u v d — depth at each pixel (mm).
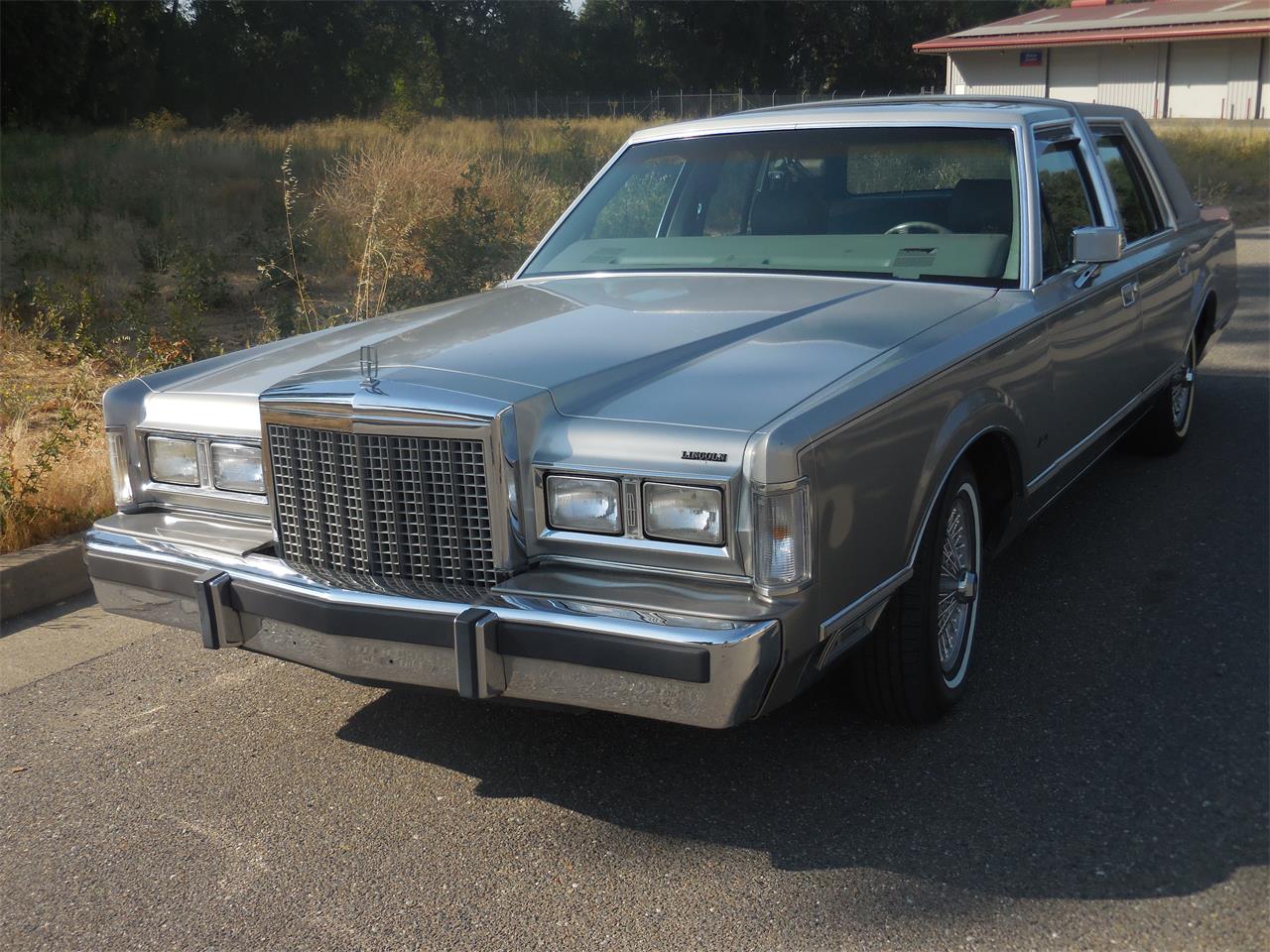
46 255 11398
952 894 2617
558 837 2932
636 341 3178
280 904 2705
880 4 63438
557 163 17594
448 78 61344
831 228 4195
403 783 3229
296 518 3064
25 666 4098
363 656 2857
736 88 65062
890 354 3074
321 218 13328
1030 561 4684
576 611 2598
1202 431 6566
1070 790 3021
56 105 36219
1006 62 43625
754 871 2744
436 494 2818
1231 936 2439
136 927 2641
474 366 2979
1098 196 4695
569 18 66375
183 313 8812
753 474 2543
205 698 3814
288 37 52125
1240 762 3129
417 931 2582
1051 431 3945
